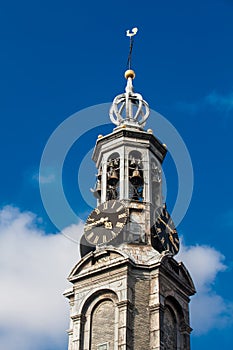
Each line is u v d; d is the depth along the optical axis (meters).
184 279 53.25
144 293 50.78
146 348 48.78
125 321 49.25
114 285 50.97
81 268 52.81
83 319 51.06
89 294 51.56
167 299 51.44
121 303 50.03
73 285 52.59
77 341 50.19
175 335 51.03
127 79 62.09
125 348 48.31
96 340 49.94
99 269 51.78
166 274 51.84
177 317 51.75
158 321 49.53
